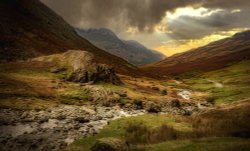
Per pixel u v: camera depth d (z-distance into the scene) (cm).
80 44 18275
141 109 6206
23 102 5372
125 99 6856
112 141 2523
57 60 9194
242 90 8681
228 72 15862
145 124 4034
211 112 4269
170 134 3088
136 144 2873
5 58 9600
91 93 6731
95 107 5831
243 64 17550
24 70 8300
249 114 3747
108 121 4397
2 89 5962
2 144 3125
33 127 3984
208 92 9931
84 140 3322
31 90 6288
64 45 15188
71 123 4338
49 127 4025
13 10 14875
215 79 14200
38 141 3288
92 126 4188
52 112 4956
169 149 2438
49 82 7338
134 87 9081
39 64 9000
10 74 7588
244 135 2891
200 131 3111
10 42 11075
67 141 3341
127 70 15550
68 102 5966
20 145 3120
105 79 8519
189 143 2584
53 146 3103
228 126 3203
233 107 4288
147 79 14088
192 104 7381
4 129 3784
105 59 16688
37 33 14162
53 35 15850
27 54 10738
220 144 2389
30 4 17625
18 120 4284
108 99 6431
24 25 13962
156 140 2986
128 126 3856
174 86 12225
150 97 7756
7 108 4909
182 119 4222
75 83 7775
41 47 12556
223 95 8381
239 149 2161
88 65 8444
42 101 5694
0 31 11562
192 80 15300
